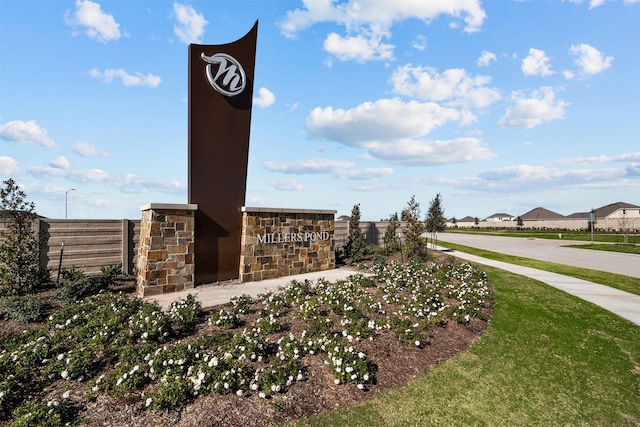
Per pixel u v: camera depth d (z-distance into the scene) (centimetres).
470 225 8794
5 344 559
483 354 642
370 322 681
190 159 1037
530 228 6438
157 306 735
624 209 6194
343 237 1814
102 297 786
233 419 407
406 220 1619
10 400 422
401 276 1108
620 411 495
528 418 467
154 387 454
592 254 2269
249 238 1133
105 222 1046
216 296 901
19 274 822
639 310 921
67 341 567
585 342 713
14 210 823
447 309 823
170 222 964
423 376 548
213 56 1090
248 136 1173
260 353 542
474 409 476
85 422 390
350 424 423
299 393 470
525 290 1100
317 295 869
